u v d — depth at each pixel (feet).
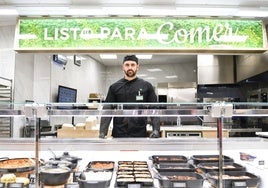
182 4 13.30
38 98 18.94
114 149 6.48
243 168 5.00
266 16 14.96
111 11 13.92
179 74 30.94
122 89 9.36
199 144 6.54
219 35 13.46
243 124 15.37
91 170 4.97
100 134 7.60
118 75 31.71
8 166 4.80
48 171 4.33
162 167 5.17
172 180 4.19
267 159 5.41
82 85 25.16
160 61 29.99
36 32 13.47
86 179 4.33
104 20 13.41
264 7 13.76
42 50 13.60
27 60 18.16
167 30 13.38
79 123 10.27
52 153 5.80
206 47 13.41
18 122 15.07
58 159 5.33
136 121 8.29
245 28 13.56
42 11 14.14
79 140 6.68
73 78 23.17
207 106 5.03
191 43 13.38
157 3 13.23
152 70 31.45
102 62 30.09
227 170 4.90
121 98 9.35
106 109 5.32
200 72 22.62
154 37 13.37
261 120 15.06
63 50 13.66
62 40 13.42
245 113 5.08
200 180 4.23
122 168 5.23
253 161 5.42
